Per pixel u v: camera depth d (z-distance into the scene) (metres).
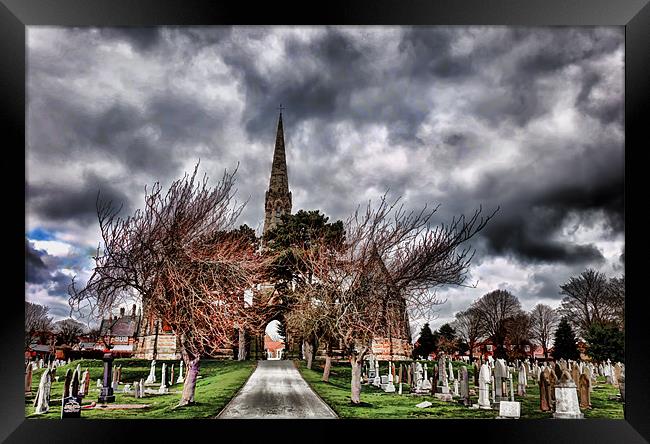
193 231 23.98
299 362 46.06
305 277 31.33
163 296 22.80
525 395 25.83
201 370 41.31
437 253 25.73
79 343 45.53
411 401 24.58
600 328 35.59
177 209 23.98
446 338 54.53
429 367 36.59
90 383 31.38
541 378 21.31
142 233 23.27
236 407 23.31
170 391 29.30
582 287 50.78
